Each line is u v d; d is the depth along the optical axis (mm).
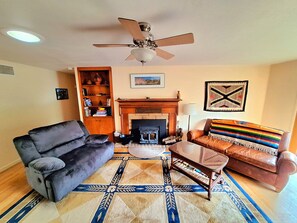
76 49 1945
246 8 1013
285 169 1804
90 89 3732
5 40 1574
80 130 2654
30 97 3012
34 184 1811
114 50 2006
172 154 2324
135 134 3645
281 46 1865
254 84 3279
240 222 1489
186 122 3619
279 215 1569
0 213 1593
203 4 965
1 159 2467
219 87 3348
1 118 2471
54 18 1131
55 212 1605
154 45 1371
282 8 1010
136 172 2369
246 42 1726
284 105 2816
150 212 1603
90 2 928
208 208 1659
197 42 1723
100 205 1703
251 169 2102
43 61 2650
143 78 3432
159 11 1052
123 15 1099
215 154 2127
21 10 1006
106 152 2508
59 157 2104
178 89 3457
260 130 2438
